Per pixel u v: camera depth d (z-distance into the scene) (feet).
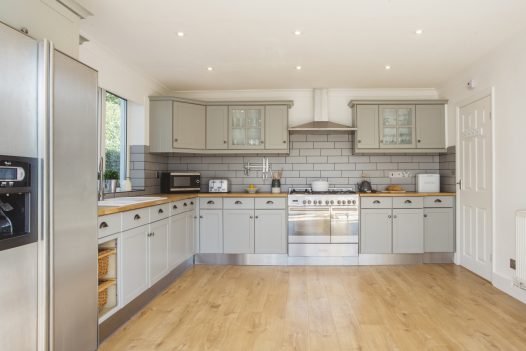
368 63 13.12
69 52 6.97
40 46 5.67
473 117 13.53
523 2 8.65
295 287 11.96
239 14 9.21
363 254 15.11
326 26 9.95
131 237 9.25
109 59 12.10
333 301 10.57
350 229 15.03
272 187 16.60
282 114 16.25
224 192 16.43
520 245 10.17
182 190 15.78
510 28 10.17
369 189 16.16
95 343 7.17
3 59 5.04
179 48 11.60
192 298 10.89
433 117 16.02
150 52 11.94
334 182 17.16
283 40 10.96
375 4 8.70
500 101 11.64
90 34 10.48
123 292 8.82
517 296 10.66
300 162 17.22
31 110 5.51
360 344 7.86
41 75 5.65
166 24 9.81
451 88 15.42
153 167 15.65
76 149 6.48
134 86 13.89
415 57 12.51
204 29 10.14
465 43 11.25
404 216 15.07
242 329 8.66
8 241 5.06
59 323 6.03
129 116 14.64
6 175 5.08
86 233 6.81
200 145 16.12
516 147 10.85
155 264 10.85
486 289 11.64
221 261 15.35
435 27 10.04
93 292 7.07
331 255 15.06
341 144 17.15
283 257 15.20
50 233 5.74
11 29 5.16
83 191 6.70
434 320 9.14
